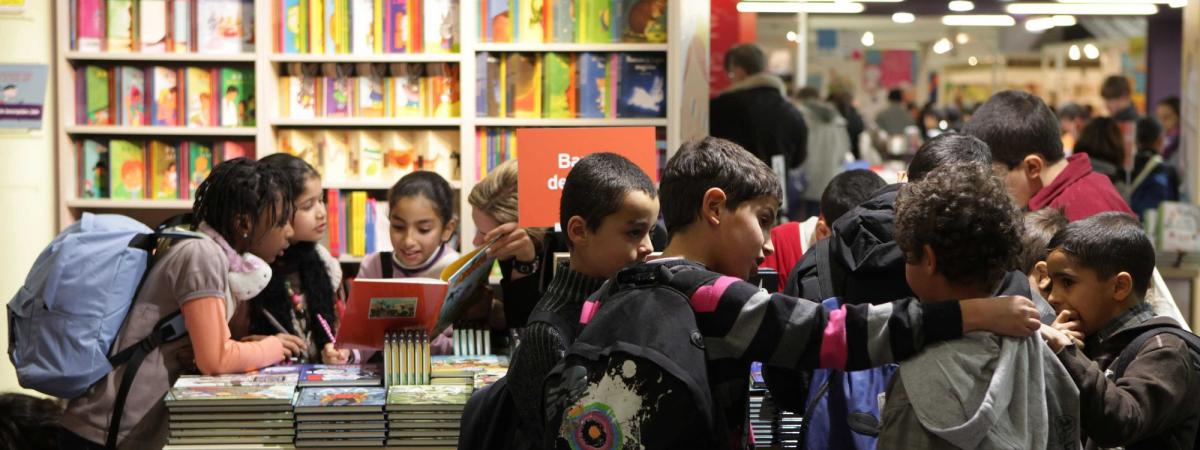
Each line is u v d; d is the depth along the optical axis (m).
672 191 2.13
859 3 9.81
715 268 2.14
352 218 5.52
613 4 5.55
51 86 5.44
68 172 5.49
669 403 1.87
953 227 1.93
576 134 3.30
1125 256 2.66
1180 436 2.55
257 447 2.85
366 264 3.95
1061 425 1.97
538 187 3.30
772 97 7.39
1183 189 6.75
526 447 2.22
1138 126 8.30
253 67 5.58
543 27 5.55
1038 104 3.56
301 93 5.56
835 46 12.83
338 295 4.01
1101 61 12.96
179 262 3.08
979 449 1.85
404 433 2.87
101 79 5.52
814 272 2.68
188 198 5.57
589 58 5.55
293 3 5.49
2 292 5.29
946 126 11.27
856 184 3.48
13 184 5.30
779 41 12.07
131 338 3.08
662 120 5.54
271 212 3.26
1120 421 2.26
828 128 9.26
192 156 5.57
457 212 5.64
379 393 2.96
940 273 1.98
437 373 3.06
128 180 5.55
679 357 1.90
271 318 3.51
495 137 5.57
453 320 3.48
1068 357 2.28
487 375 3.00
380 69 5.57
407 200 3.79
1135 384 2.44
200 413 2.84
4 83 5.31
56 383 3.02
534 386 2.19
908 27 12.68
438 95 5.57
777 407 2.81
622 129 3.31
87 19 5.46
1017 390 1.89
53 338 3.03
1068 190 3.59
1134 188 7.96
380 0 5.50
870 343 1.91
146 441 3.08
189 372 3.18
